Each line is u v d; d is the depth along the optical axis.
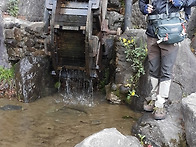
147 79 4.67
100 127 4.23
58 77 5.59
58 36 5.08
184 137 3.57
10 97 5.22
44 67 5.39
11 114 4.58
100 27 5.38
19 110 4.75
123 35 5.16
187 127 3.51
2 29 5.52
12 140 3.81
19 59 5.63
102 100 5.36
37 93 5.24
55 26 4.87
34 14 6.18
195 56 4.88
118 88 5.14
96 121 4.43
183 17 3.41
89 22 4.80
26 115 4.57
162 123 3.75
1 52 5.64
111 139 3.07
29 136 3.93
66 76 5.50
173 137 3.55
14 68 5.48
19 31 5.52
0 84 5.36
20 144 3.72
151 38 3.59
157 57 3.72
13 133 3.99
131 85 4.99
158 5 3.36
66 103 5.18
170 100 4.32
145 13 3.47
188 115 3.53
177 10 3.36
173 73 4.50
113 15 6.45
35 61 5.29
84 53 5.20
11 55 5.64
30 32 5.53
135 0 6.34
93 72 5.33
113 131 3.22
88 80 5.52
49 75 5.51
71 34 5.02
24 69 5.18
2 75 5.42
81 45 5.12
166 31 3.31
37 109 4.84
